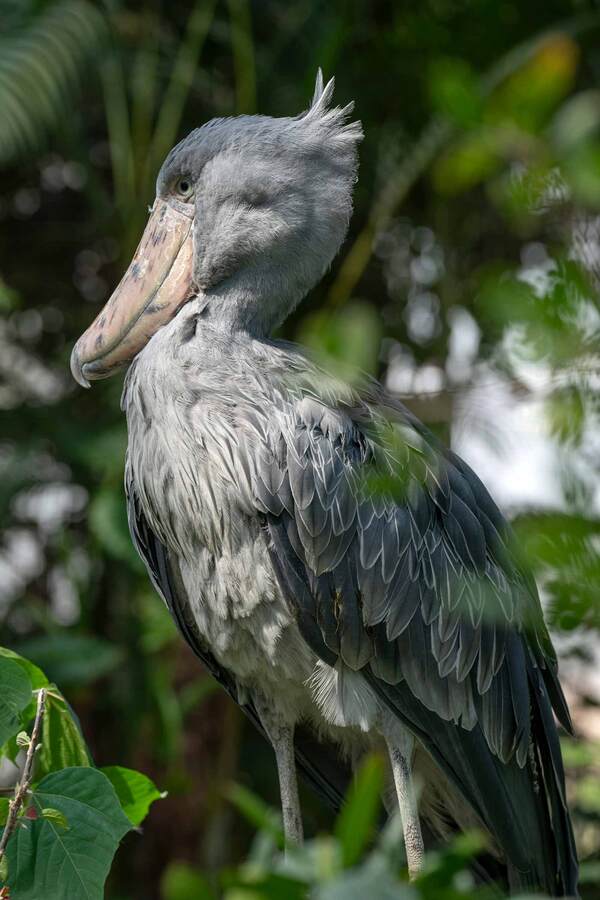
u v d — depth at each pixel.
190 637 8.09
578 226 2.68
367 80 12.29
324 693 7.36
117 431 11.69
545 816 7.80
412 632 7.31
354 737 7.87
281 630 7.30
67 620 13.07
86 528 12.83
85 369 7.89
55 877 5.01
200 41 12.07
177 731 11.34
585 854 9.89
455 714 7.43
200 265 7.55
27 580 13.10
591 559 2.86
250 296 7.49
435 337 12.82
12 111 10.66
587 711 10.08
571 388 2.90
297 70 12.29
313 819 12.25
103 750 12.30
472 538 7.54
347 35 12.04
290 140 7.60
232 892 3.38
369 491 4.08
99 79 12.48
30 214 13.74
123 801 6.03
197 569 7.47
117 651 11.09
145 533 7.88
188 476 7.24
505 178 3.08
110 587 12.44
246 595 7.29
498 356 3.86
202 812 11.91
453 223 12.46
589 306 2.67
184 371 7.26
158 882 11.88
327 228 7.66
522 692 7.58
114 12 11.91
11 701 5.16
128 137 12.32
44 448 12.49
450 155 3.08
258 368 7.28
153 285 7.74
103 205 12.51
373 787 3.25
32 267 13.63
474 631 7.44
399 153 12.25
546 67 2.54
